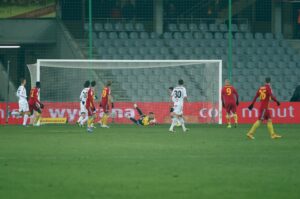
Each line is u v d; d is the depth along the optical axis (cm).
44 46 11069
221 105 9888
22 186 3662
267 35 11825
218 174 4106
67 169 4328
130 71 10619
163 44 11544
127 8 11781
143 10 11812
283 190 3547
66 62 9900
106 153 5294
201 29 11856
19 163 4641
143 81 10650
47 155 5153
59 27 10969
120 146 5909
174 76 10712
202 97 10506
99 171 4231
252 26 11925
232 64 11394
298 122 9975
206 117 9931
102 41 11381
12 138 6844
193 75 10681
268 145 6047
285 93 11238
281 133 7662
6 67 11094
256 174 4112
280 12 11881
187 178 3953
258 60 11500
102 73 10556
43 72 10100
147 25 11794
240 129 8412
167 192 3481
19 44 11038
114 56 11275
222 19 12044
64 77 10125
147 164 4584
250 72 11325
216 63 10062
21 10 11038
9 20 10962
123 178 3950
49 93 10106
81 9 11331
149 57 11362
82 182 3797
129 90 10619
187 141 6456
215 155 5156
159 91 10681
